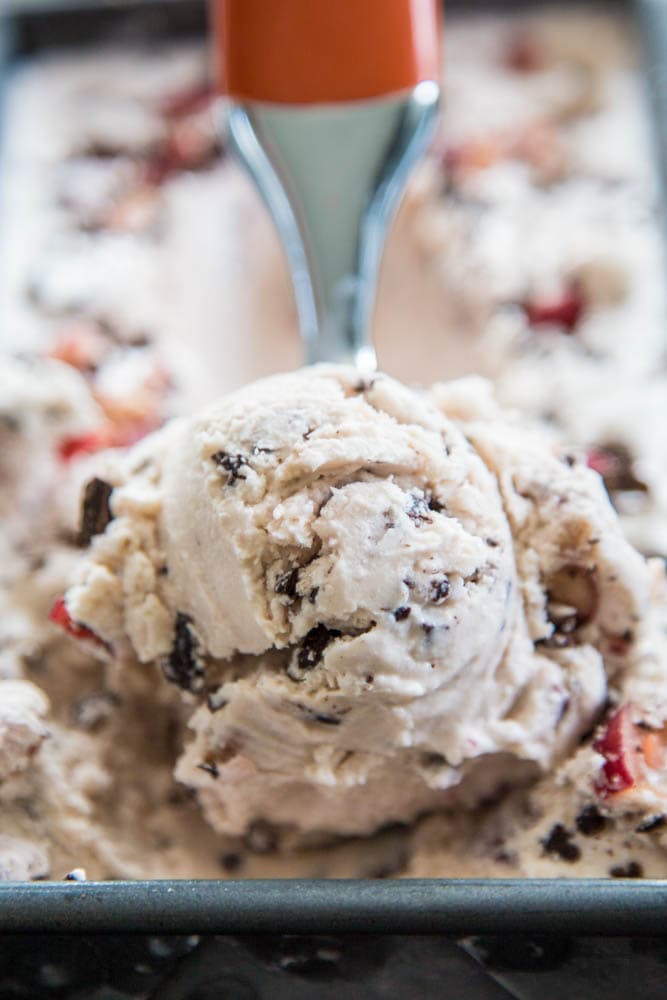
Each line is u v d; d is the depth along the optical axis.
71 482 0.33
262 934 0.26
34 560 0.32
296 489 0.28
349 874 0.29
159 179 0.42
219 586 0.28
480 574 0.28
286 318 0.39
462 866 0.28
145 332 0.38
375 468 0.28
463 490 0.28
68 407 0.34
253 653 0.28
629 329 0.37
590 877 0.27
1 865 0.28
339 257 0.34
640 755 0.28
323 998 0.27
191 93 0.43
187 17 0.44
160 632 0.29
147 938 0.26
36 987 0.27
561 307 0.38
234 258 0.40
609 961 0.26
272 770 0.28
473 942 0.26
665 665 0.29
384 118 0.34
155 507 0.29
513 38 0.44
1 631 0.31
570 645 0.29
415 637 0.27
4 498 0.33
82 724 0.30
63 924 0.26
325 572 0.27
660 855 0.28
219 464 0.28
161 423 0.36
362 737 0.28
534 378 0.36
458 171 0.41
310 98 0.33
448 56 0.44
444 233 0.40
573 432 0.35
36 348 0.37
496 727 0.28
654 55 0.42
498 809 0.29
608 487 0.33
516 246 0.39
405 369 0.38
